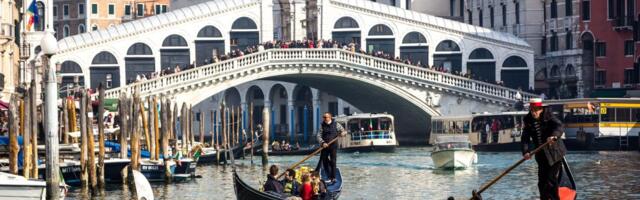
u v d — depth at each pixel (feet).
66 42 262.88
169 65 269.64
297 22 284.20
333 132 116.98
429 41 278.67
